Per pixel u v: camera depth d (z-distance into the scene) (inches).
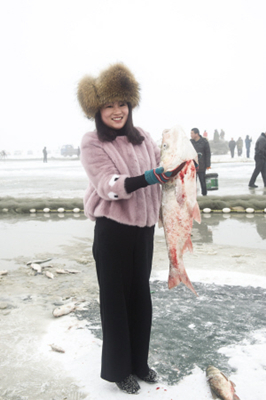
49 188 532.7
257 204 314.8
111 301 81.5
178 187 82.3
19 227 272.5
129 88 79.3
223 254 185.6
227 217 293.9
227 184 513.7
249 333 104.3
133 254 83.4
